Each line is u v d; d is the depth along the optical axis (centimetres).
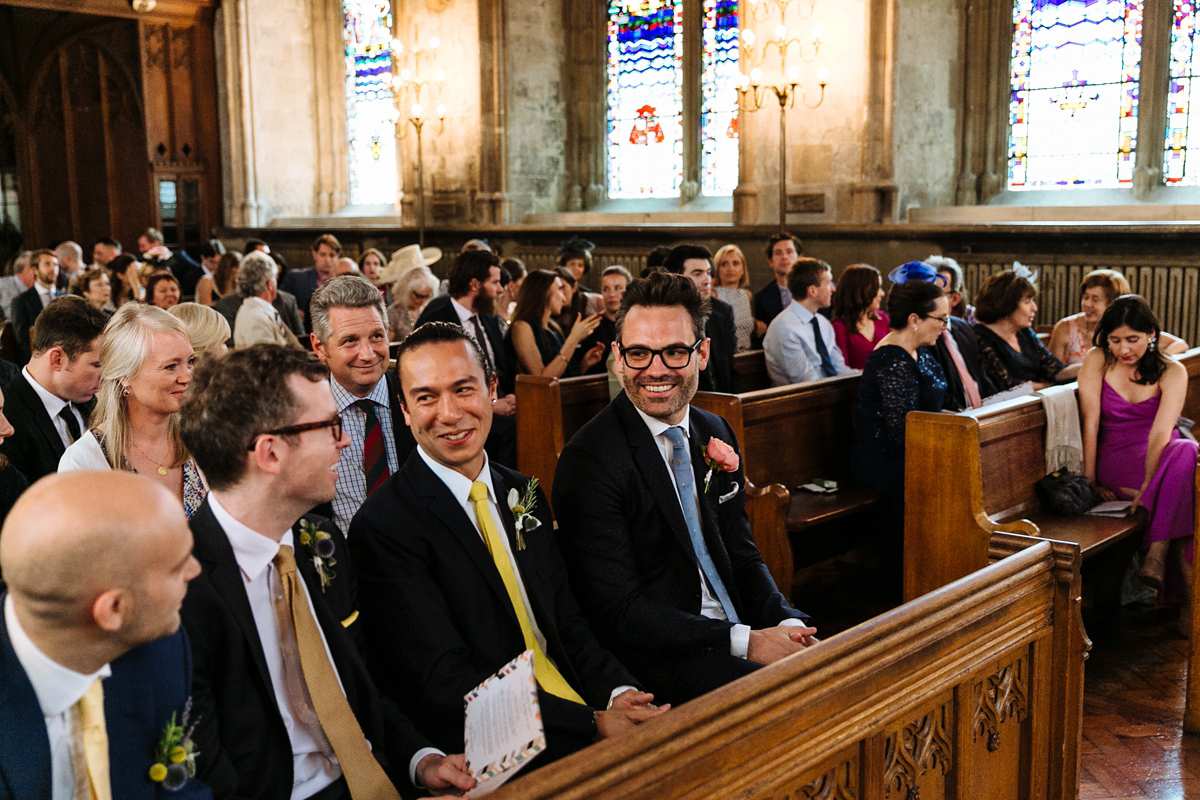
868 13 1069
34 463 340
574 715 219
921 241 1055
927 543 387
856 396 540
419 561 231
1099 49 1073
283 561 194
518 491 251
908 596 395
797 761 188
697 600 280
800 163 1160
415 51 1492
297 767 196
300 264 1678
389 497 236
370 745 206
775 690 185
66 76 1759
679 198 1392
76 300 348
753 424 466
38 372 343
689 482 284
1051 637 267
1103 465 462
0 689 140
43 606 134
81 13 1583
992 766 250
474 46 1434
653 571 283
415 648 224
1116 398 456
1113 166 1076
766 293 755
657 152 1425
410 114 1512
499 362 576
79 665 140
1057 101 1109
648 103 1426
